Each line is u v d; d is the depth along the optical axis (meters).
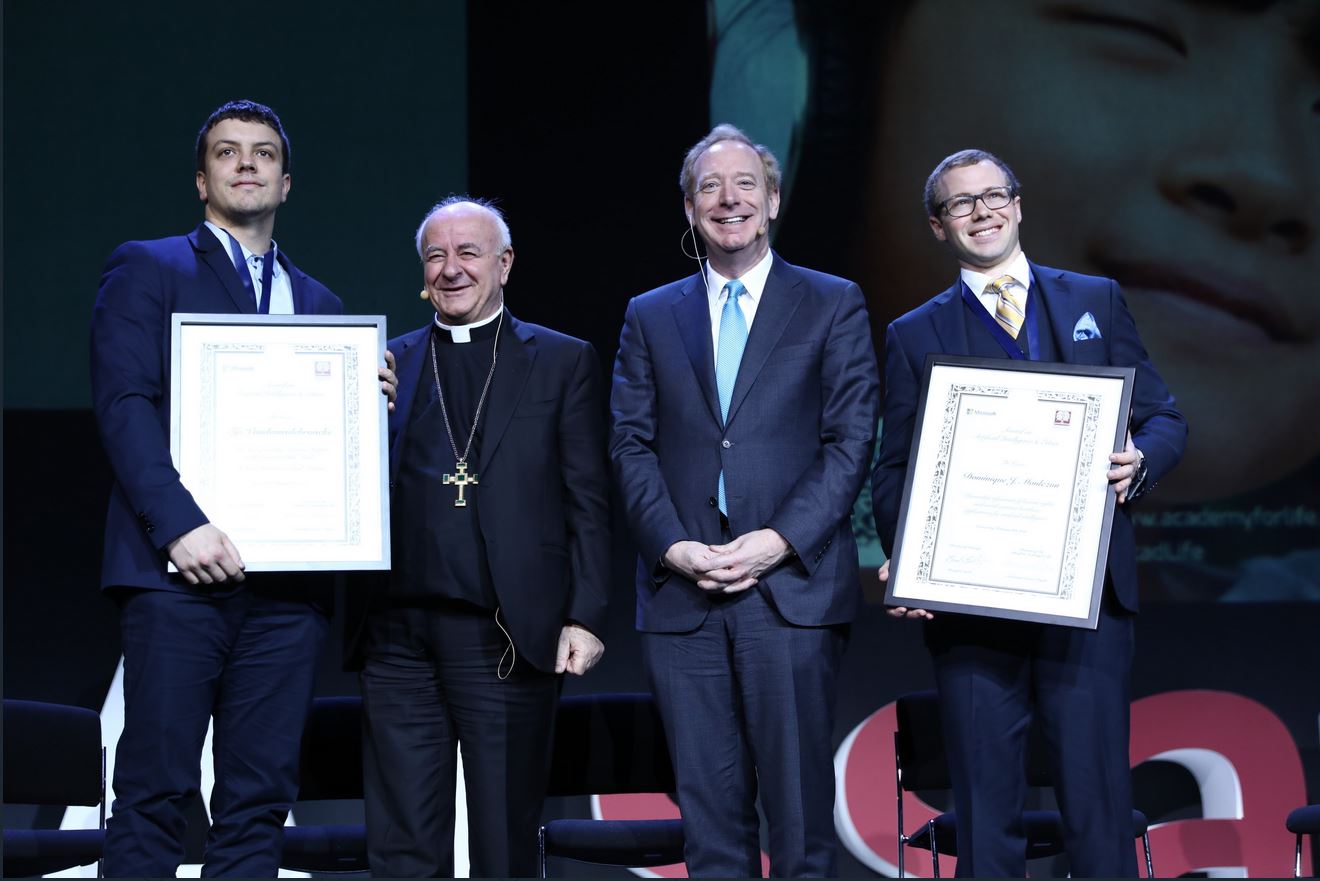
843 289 2.99
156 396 2.77
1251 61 4.47
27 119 4.50
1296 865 3.52
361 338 2.88
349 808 4.41
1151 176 4.46
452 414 2.98
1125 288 4.46
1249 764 4.34
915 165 4.50
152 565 2.69
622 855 3.50
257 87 4.57
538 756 2.90
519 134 4.57
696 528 2.84
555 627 2.88
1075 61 4.48
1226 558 4.41
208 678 2.73
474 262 3.00
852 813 4.35
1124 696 2.81
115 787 2.69
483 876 2.83
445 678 2.88
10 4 4.51
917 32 4.50
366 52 4.59
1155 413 2.92
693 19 4.56
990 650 2.85
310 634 2.86
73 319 4.48
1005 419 2.84
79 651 4.38
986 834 2.77
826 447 2.86
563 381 3.02
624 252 4.55
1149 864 3.46
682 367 2.94
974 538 2.80
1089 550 2.74
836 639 2.86
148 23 4.55
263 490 2.77
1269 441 4.42
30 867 3.27
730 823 2.83
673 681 2.85
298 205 4.54
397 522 2.93
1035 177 4.48
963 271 3.05
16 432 4.43
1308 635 4.38
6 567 4.39
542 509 2.93
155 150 4.53
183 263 2.86
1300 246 4.44
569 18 4.59
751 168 2.95
